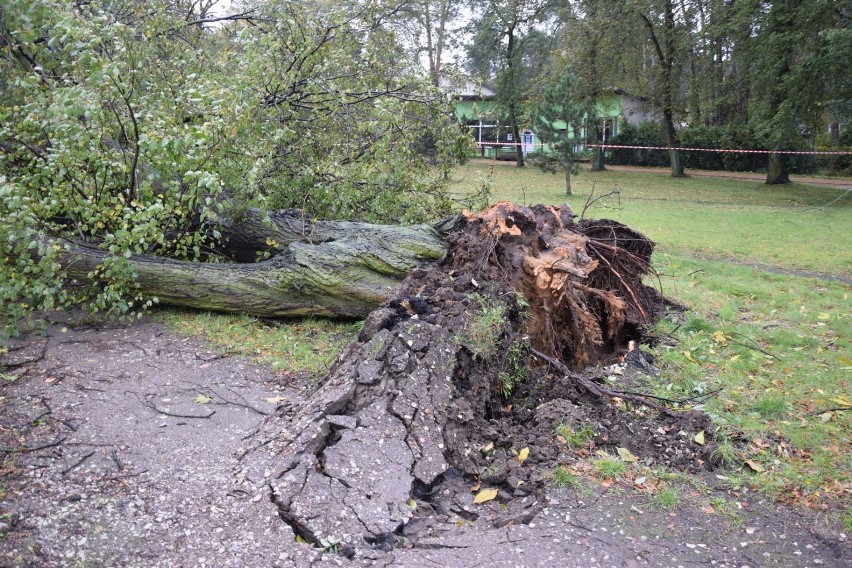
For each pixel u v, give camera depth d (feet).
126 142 19.81
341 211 23.88
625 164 115.44
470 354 14.46
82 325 18.94
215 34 29.17
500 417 14.47
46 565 9.39
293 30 24.50
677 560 10.55
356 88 25.85
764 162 102.42
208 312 20.35
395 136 25.02
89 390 15.11
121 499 11.06
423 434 12.56
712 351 19.11
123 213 18.74
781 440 14.34
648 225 48.16
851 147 97.81
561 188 76.23
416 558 10.10
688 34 87.76
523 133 102.73
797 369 18.13
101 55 19.51
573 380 15.58
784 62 67.72
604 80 92.02
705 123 113.29
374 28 26.11
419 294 16.34
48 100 17.56
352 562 9.89
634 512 11.75
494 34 96.32
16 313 16.44
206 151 18.39
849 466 13.32
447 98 25.84
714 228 47.06
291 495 11.03
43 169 16.89
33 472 11.72
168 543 10.05
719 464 13.42
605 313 19.36
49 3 17.44
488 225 17.87
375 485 11.37
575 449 13.50
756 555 10.80
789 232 45.50
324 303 19.80
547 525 11.20
